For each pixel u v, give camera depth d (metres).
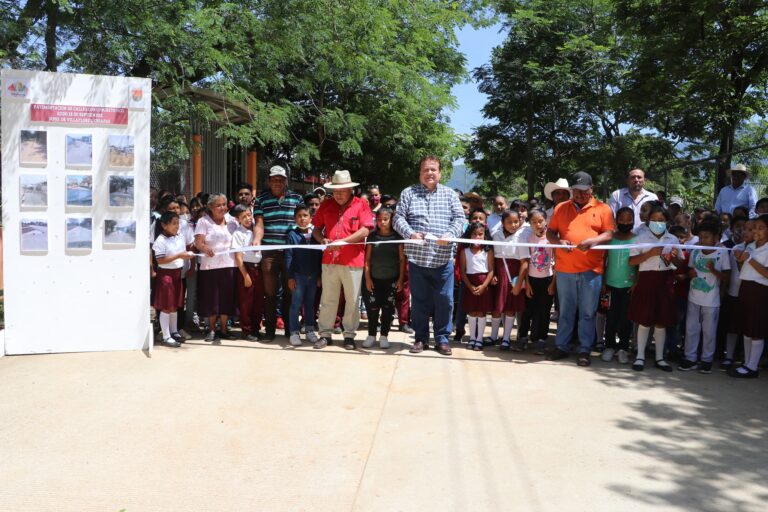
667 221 6.39
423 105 16.31
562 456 4.02
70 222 6.31
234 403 4.96
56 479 3.62
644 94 14.99
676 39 13.59
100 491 3.48
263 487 3.56
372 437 4.30
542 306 7.19
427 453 4.04
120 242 6.43
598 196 23.61
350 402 5.04
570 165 25.64
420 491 3.52
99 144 6.35
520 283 7.04
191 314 7.83
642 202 7.84
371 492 3.51
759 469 3.86
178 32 9.29
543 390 5.47
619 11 15.05
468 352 7.05
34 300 6.29
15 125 6.15
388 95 15.66
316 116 14.82
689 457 4.03
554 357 6.70
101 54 8.97
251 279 7.23
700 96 14.04
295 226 7.20
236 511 3.29
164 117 9.99
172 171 11.67
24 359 6.15
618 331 7.16
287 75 13.32
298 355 6.59
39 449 4.03
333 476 3.70
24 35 8.40
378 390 5.38
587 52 22.31
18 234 6.22
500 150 26.84
